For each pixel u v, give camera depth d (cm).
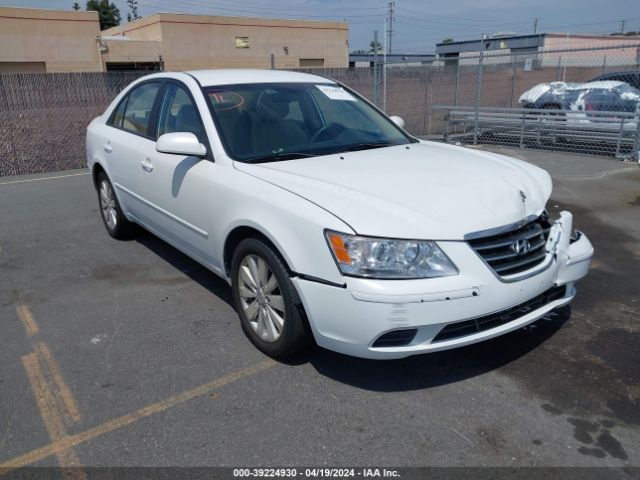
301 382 321
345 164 362
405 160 376
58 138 1029
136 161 475
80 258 532
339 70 1331
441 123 1476
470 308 284
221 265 380
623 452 262
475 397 305
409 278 278
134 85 528
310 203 306
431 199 307
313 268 295
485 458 260
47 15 2980
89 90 1052
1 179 941
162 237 477
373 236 281
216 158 378
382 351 286
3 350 362
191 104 419
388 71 1379
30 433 282
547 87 1245
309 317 304
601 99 1152
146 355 352
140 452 267
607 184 805
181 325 392
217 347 360
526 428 279
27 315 412
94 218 671
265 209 323
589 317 395
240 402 304
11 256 540
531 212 327
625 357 342
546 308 329
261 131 396
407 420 287
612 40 2606
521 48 2481
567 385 314
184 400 306
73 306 425
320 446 269
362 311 279
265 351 346
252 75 455
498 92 1612
